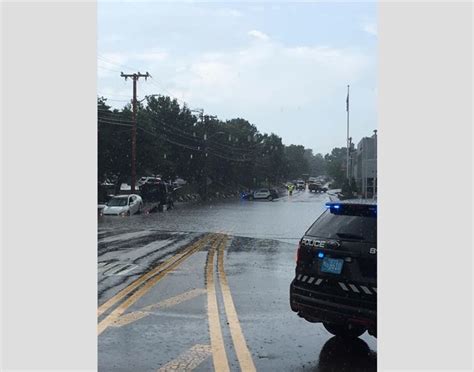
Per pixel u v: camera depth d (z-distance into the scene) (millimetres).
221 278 9875
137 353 5496
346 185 56031
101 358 5348
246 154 88500
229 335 6156
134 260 12234
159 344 5793
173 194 55469
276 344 5852
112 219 27844
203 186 64188
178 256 12992
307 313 5605
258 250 14383
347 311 5258
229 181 82625
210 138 68062
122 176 44969
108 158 42594
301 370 5078
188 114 62594
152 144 45000
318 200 58625
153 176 61125
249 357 5422
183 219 27766
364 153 51562
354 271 5281
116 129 42688
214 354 5496
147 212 34125
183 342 5875
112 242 16172
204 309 7375
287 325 6605
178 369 5062
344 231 5496
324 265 5504
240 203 51312
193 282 9422
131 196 32188
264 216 30578
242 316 7023
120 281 9461
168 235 18672
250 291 8664
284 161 117500
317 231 5758
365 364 5254
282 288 8945
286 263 11969
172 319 6824
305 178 158500
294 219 28000
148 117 48969
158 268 11039
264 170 100938
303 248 5777
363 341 5996
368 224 5410
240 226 23188
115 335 6098
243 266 11445
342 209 5707
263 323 6691
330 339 6051
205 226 23094
